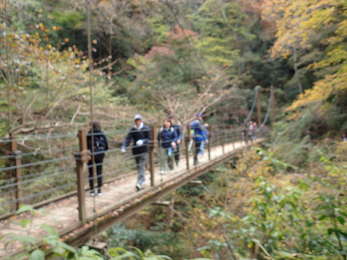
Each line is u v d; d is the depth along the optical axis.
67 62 6.55
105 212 3.34
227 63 16.47
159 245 6.46
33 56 5.81
